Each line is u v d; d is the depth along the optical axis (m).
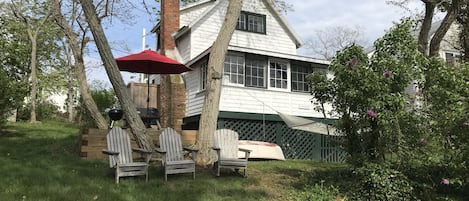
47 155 8.77
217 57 8.55
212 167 7.82
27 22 18.45
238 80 13.82
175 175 7.25
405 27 6.95
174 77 15.79
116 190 6.09
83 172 7.14
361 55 7.11
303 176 7.57
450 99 6.63
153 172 7.40
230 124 13.40
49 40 23.06
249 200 6.20
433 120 6.62
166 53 16.73
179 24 17.28
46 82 24.69
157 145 9.50
